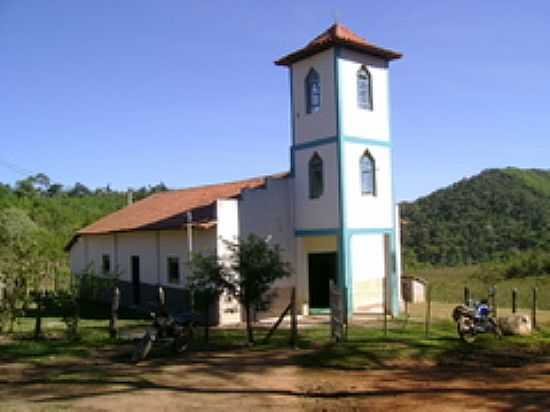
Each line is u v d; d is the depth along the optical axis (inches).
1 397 429.1
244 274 643.5
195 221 867.4
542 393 429.1
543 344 636.1
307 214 901.2
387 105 919.7
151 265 1006.4
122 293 1101.7
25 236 911.0
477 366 535.8
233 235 843.4
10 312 728.3
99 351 623.2
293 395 430.3
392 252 910.4
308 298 921.5
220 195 1048.2
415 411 385.4
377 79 911.0
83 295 1179.9
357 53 886.4
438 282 1528.1
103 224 1259.8
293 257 912.3
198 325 764.0
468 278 1615.4
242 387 455.8
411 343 632.4
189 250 838.5
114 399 422.3
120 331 761.0
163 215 1058.1
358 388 448.8
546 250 1930.4
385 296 783.1
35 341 681.6
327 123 872.3
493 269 1711.4
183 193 1247.5
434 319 838.5
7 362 565.3
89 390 449.7
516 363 548.7
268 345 642.8
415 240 2461.9
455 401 408.5
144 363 558.6
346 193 853.8
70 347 641.0
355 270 915.4
